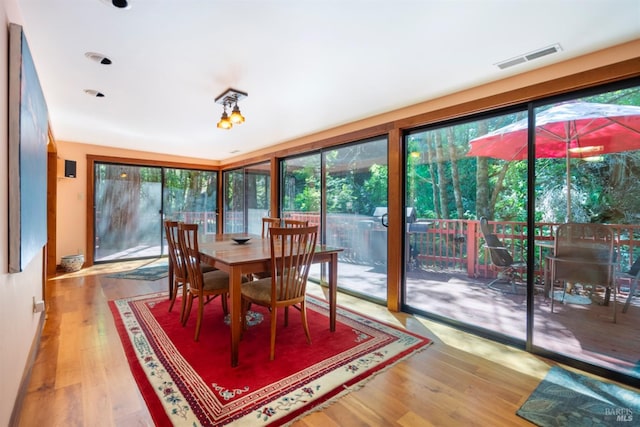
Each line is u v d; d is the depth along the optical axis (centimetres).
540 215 231
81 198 519
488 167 264
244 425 153
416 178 315
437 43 192
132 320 286
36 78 183
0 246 126
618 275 205
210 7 158
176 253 294
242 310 259
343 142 384
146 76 241
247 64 222
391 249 324
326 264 423
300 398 175
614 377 197
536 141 231
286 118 354
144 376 195
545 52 201
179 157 627
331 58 212
